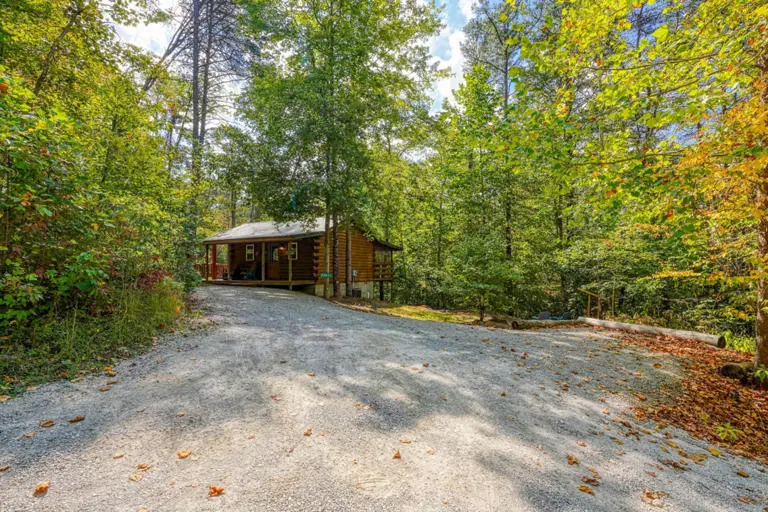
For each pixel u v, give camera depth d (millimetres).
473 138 4578
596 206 5105
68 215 4590
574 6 4609
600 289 11359
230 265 19016
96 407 3154
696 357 6375
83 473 2232
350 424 3129
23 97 4586
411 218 20359
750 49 4234
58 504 1934
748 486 2895
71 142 4805
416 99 13734
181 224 9484
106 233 5359
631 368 5672
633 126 7562
